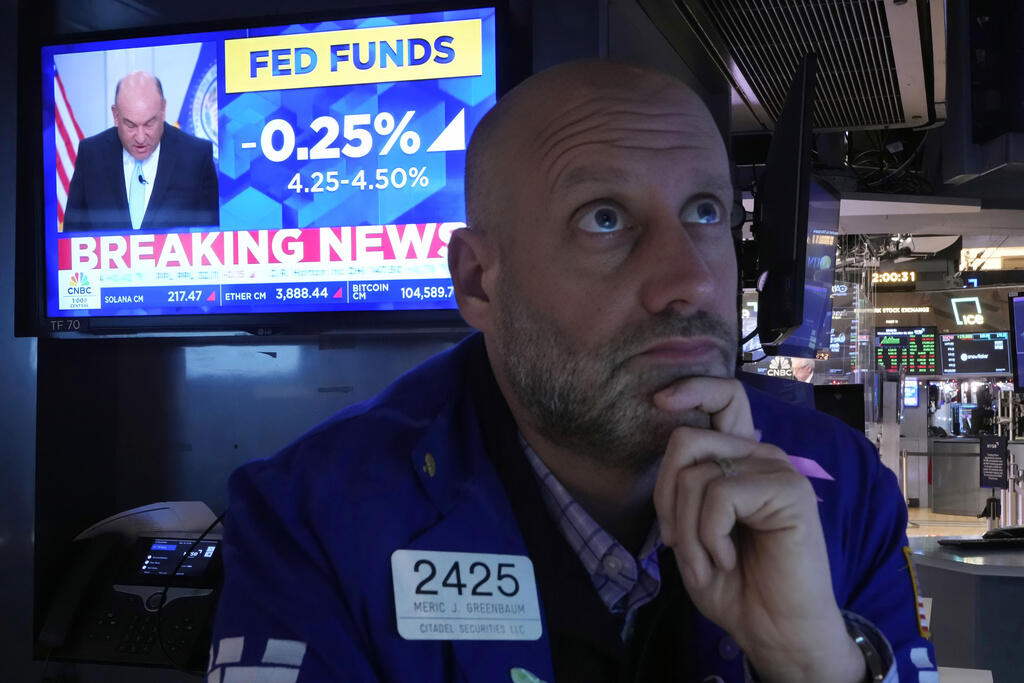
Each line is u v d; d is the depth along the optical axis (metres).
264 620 0.77
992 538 2.60
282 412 2.09
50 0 2.03
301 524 0.81
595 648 0.79
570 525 0.80
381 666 0.78
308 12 1.87
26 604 1.95
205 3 2.00
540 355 0.71
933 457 9.97
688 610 0.82
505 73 1.79
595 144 0.69
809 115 1.88
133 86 1.94
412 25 1.82
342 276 1.86
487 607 0.79
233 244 1.90
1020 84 2.71
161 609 1.83
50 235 1.98
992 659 2.36
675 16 2.46
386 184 1.84
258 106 1.89
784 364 5.16
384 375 2.05
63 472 2.03
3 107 2.00
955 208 5.42
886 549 0.92
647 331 0.66
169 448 2.15
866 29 2.58
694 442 0.69
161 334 1.95
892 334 10.52
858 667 0.72
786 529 0.68
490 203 0.76
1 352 2.00
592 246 0.68
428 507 0.83
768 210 2.15
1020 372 4.99
